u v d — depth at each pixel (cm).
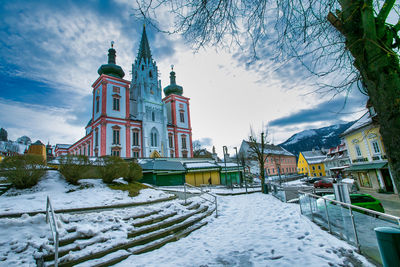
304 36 348
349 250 505
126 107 4556
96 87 4719
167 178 2748
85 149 5072
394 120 250
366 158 2577
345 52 356
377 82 267
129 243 602
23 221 576
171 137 5462
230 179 3584
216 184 3353
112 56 4819
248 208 1228
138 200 1144
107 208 929
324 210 686
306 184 4191
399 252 351
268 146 8006
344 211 558
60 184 1180
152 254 579
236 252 550
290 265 446
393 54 248
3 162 1050
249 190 2497
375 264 433
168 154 5094
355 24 292
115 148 4131
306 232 661
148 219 777
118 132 4303
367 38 268
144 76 5425
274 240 615
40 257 473
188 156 5653
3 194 973
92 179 1391
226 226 845
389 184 2266
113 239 602
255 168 6131
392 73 257
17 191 1022
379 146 2347
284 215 944
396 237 357
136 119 4797
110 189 1264
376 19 276
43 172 1159
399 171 244
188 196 1477
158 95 5528
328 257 469
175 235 721
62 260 480
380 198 1917
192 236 738
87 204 937
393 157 252
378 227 402
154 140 5016
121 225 685
